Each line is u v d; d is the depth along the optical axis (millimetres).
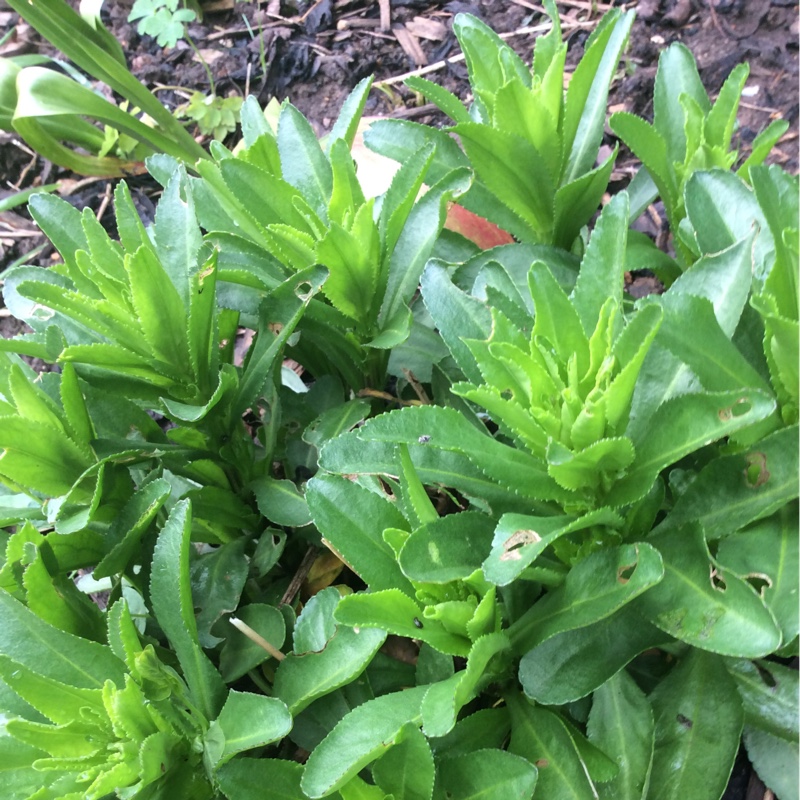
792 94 646
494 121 457
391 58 796
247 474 442
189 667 358
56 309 377
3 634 344
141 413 424
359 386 479
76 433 392
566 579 341
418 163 425
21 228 768
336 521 359
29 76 630
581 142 491
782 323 323
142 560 403
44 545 370
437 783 342
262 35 815
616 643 343
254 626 405
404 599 341
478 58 471
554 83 436
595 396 313
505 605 379
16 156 822
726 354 338
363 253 401
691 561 327
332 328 437
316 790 314
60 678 346
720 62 678
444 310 372
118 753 329
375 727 328
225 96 816
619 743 354
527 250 451
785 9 688
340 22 837
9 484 407
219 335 446
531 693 339
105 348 375
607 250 355
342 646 360
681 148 481
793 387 341
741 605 309
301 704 348
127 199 406
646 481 324
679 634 318
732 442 365
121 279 403
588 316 358
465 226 543
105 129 775
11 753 346
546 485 335
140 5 836
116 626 353
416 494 340
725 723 352
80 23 662
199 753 348
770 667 371
